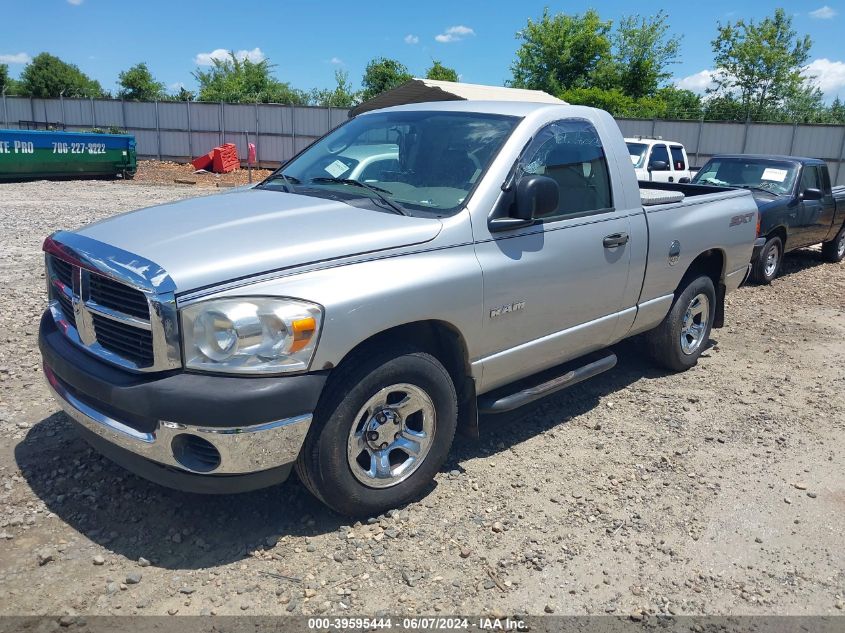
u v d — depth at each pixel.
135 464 3.09
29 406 4.54
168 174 28.89
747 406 5.23
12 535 3.21
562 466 4.15
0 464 3.80
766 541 3.51
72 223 12.80
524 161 3.91
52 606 2.77
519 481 3.93
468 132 4.08
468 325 3.60
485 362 3.79
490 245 3.68
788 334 7.31
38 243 10.51
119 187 22.20
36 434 4.15
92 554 3.11
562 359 4.44
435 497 3.72
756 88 47.09
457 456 4.20
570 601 2.99
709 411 5.10
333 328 3.01
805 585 3.19
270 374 2.91
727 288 6.02
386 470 3.45
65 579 2.94
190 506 3.50
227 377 2.88
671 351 5.57
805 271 11.27
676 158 17.83
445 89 19.52
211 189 22.61
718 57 47.97
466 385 3.82
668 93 46.16
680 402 5.23
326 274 3.08
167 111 34.78
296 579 3.01
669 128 29.61
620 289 4.63
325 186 4.13
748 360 6.36
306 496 3.65
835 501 3.92
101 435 3.12
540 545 3.36
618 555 3.33
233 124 34.25
